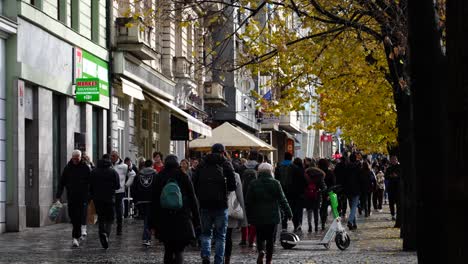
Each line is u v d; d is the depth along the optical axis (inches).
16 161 994.7
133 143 1533.0
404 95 738.8
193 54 734.5
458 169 244.4
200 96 2023.9
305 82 810.2
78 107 1243.2
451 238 246.8
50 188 1111.0
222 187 568.4
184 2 662.5
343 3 690.2
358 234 970.1
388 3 640.4
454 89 244.8
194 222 490.6
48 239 868.0
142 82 1510.8
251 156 902.4
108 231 754.2
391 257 665.0
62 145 1188.5
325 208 1070.4
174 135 1713.8
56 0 1173.1
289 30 773.3
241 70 783.7
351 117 1045.8
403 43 617.3
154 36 1612.9
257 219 589.0
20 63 1002.7
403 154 738.8
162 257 679.7
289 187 948.0
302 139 3814.0
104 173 750.5
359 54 808.3
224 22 710.5
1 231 966.4
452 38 245.6
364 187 1349.7
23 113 1016.2
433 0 292.8
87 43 1272.1
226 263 614.2
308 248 781.3
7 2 994.7
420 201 291.4
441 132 290.4
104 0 1376.7
